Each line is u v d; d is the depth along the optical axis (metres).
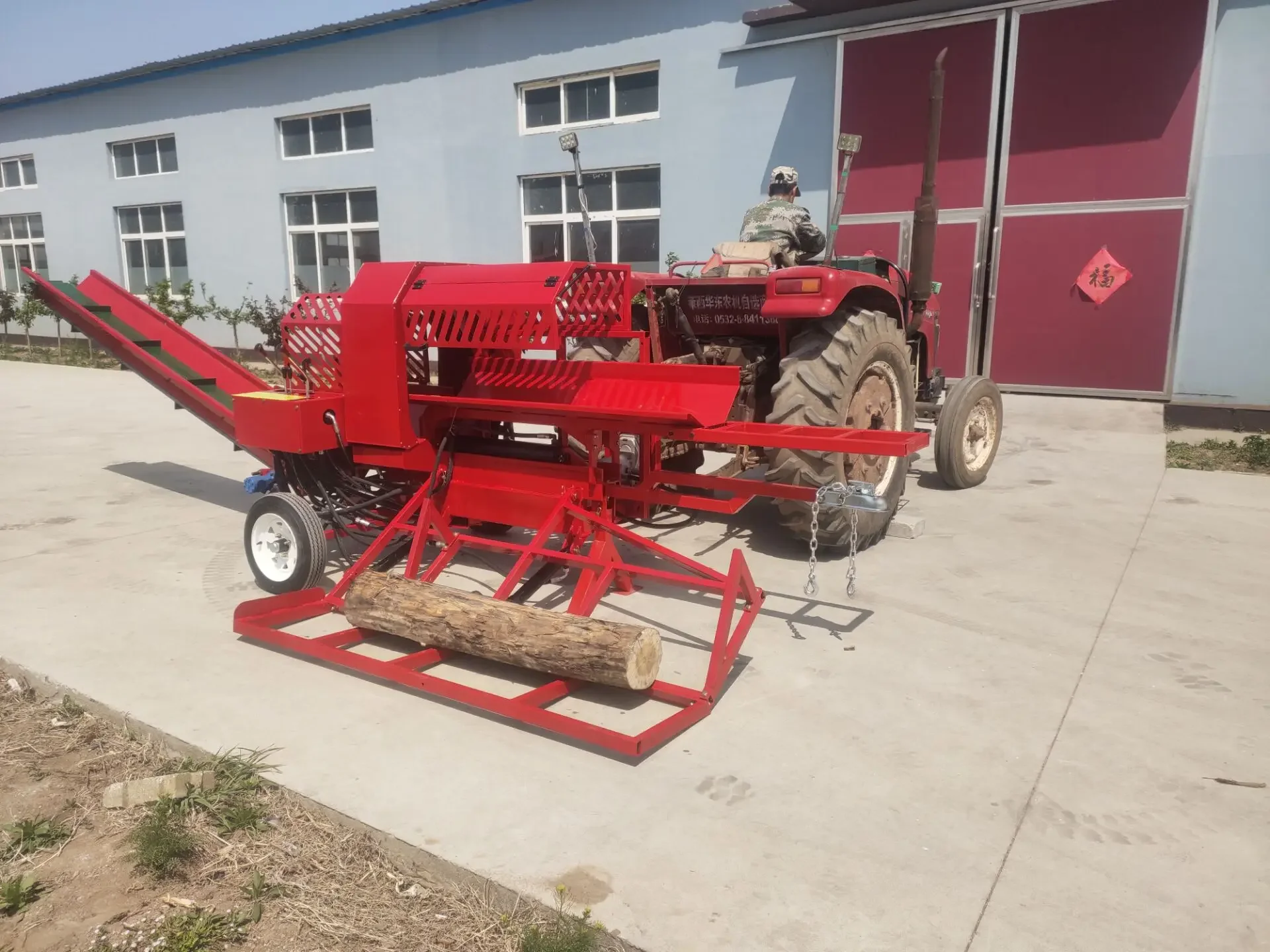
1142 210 7.94
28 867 2.21
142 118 14.81
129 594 4.00
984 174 8.48
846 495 3.06
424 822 2.29
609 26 10.23
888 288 4.61
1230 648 3.36
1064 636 3.48
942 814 2.33
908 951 1.86
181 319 14.19
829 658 3.29
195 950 1.93
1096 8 7.77
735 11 9.43
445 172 11.85
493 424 4.41
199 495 5.93
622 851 2.18
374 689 3.07
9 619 3.67
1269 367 7.78
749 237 5.24
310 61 12.66
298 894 2.10
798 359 4.06
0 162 17.66
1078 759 2.60
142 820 2.37
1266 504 5.41
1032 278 8.49
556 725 2.61
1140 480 6.00
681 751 2.65
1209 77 7.51
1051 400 8.44
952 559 4.41
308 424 3.93
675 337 5.08
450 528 4.04
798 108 9.30
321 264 13.58
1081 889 2.04
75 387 11.54
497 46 11.05
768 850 2.18
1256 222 7.61
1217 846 2.21
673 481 3.57
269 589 3.99
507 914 2.02
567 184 11.09
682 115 9.98
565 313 3.46
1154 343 8.12
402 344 3.86
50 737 2.82
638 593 3.98
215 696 3.00
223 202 14.20
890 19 8.73
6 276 18.39
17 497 5.83
